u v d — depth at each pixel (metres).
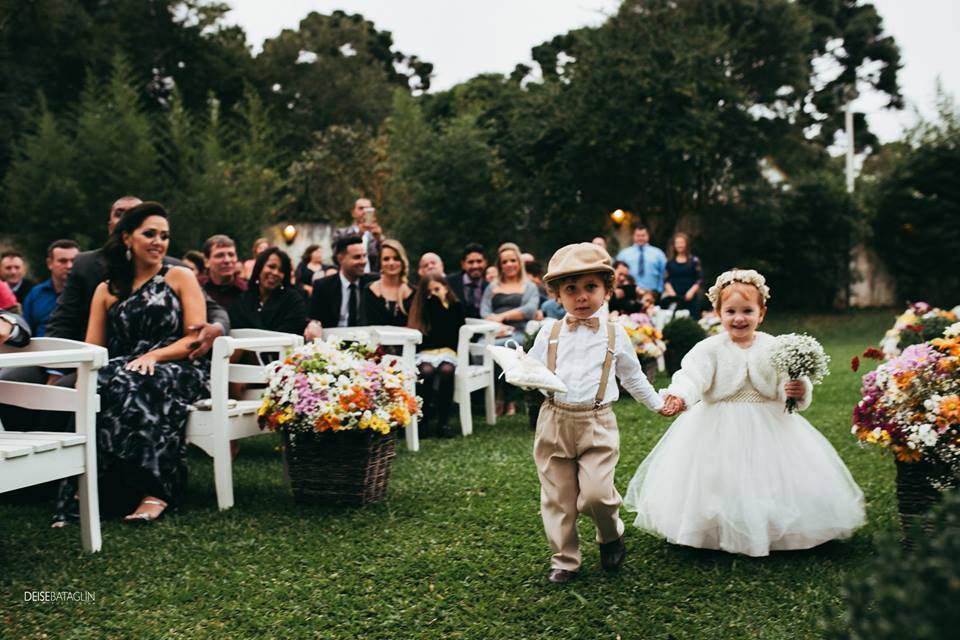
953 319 7.94
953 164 23.72
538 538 4.26
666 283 14.29
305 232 21.42
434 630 3.19
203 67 31.92
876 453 6.12
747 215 23.78
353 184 26.84
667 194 23.75
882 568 1.46
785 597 3.38
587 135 22.20
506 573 3.77
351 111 41.41
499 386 8.80
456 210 21.64
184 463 4.97
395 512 4.79
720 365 4.05
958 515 1.49
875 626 1.38
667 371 11.12
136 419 4.79
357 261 7.94
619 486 5.34
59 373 5.88
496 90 28.34
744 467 3.91
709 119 21.52
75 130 20.78
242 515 4.79
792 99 28.23
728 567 3.80
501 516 4.66
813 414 7.96
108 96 21.88
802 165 30.78
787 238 24.28
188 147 20.86
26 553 4.10
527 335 7.96
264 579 3.74
